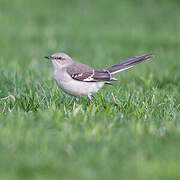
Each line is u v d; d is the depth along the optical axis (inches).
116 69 518.3
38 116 418.3
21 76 645.3
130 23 1353.3
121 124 408.5
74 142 351.3
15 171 300.4
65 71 487.5
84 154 327.3
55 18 1370.6
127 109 472.1
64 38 1109.1
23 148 337.1
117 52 960.9
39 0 1569.9
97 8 1529.3
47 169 303.0
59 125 391.2
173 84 642.8
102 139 359.9
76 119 412.2
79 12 1467.8
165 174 295.7
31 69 708.7
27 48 983.0
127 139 361.7
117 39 1115.3
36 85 573.9
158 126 408.8
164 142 357.1
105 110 458.3
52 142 351.9
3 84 598.2
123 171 300.4
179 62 843.4
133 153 331.0
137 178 289.9
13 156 323.0
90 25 1306.6
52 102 481.1
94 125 392.5
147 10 1524.4
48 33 1144.8
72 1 1589.6
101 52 942.4
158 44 1066.7
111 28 1272.1
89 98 495.2
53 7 1509.6
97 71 499.5
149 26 1323.8
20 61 824.9
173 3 1601.9
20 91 529.0
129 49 1003.9
